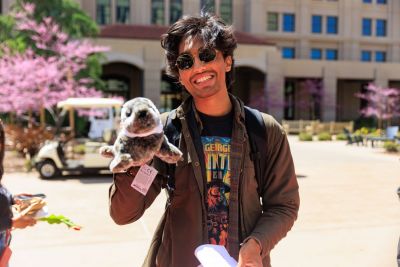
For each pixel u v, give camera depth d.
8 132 15.13
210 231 1.99
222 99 2.06
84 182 10.50
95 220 6.66
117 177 1.79
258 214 2.08
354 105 46.12
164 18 40.91
